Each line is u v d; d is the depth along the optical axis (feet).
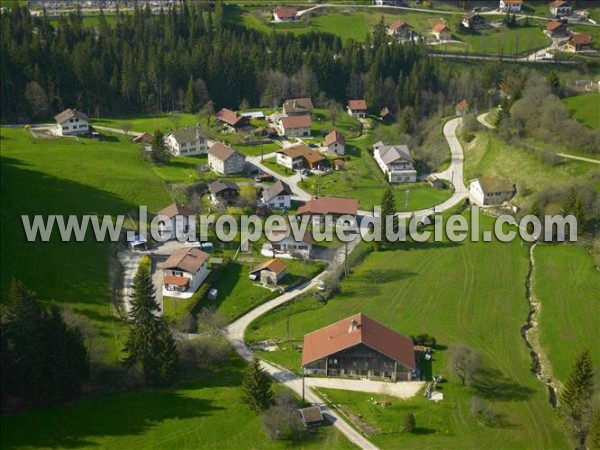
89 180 524.52
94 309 378.94
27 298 303.48
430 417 315.58
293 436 301.02
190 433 298.35
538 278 453.99
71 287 393.70
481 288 438.81
